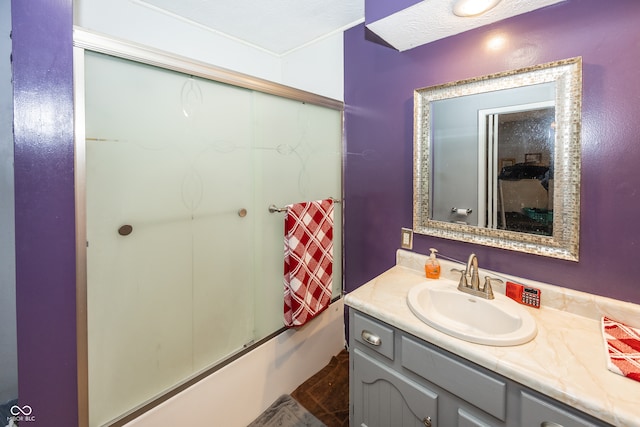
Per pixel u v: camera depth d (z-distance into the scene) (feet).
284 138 5.01
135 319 3.45
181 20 5.30
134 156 3.32
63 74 2.81
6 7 3.97
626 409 2.14
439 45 4.43
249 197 4.58
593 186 3.34
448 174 4.45
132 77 3.24
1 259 4.05
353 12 5.18
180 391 3.87
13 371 4.17
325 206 5.49
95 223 3.07
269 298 5.00
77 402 3.04
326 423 4.83
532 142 3.67
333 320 6.29
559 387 2.38
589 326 3.27
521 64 3.73
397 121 5.07
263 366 4.94
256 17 5.31
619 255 3.26
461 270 4.30
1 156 3.99
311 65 6.35
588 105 3.31
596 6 3.21
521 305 3.75
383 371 3.64
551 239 3.63
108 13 4.50
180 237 3.80
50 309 2.88
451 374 3.03
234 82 4.16
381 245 5.55
